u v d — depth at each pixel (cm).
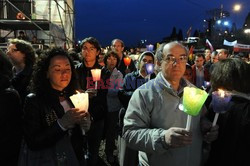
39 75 228
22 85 345
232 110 189
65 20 1360
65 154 217
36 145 207
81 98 203
